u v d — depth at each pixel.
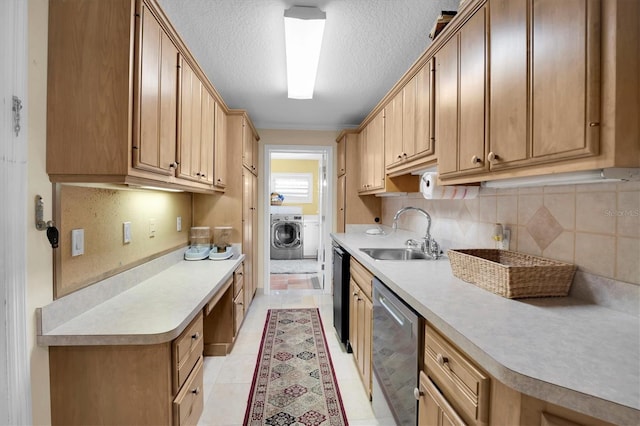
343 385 2.07
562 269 1.14
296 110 3.48
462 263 1.40
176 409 1.18
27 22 1.00
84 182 1.14
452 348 0.94
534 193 1.35
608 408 0.58
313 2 1.65
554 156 0.89
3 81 0.93
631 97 0.74
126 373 1.12
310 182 7.25
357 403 1.88
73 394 1.11
